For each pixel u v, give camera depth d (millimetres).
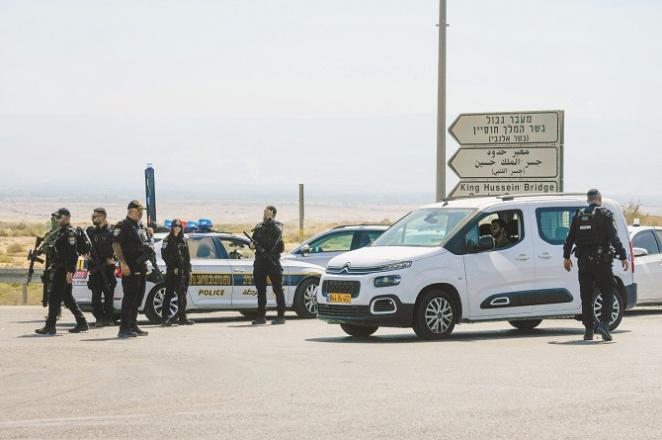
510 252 21844
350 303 21016
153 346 19859
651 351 18422
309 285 27234
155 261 24297
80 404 13273
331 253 28844
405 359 17484
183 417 12273
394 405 12945
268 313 29469
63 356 18188
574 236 20422
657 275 28297
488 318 21562
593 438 11008
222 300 26125
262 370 16188
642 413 12320
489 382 14750
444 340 20984
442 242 21469
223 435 11258
